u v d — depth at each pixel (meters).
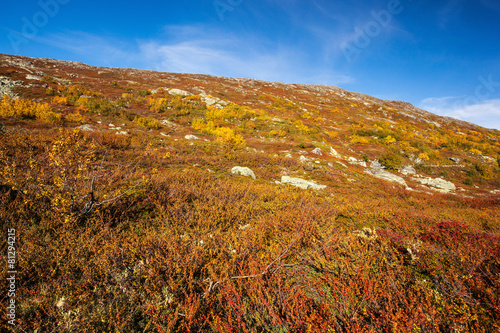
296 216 5.54
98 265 2.83
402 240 4.50
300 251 3.93
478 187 27.89
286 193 8.54
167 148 15.38
